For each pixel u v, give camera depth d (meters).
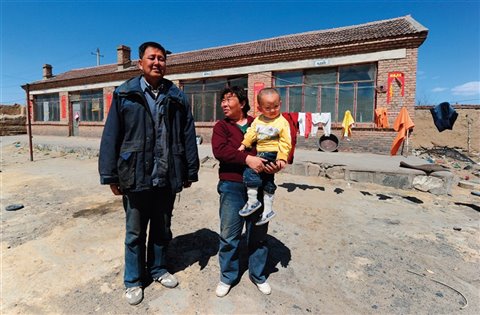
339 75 11.20
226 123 2.47
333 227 4.14
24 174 8.31
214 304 2.39
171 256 3.23
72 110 20.12
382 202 5.39
